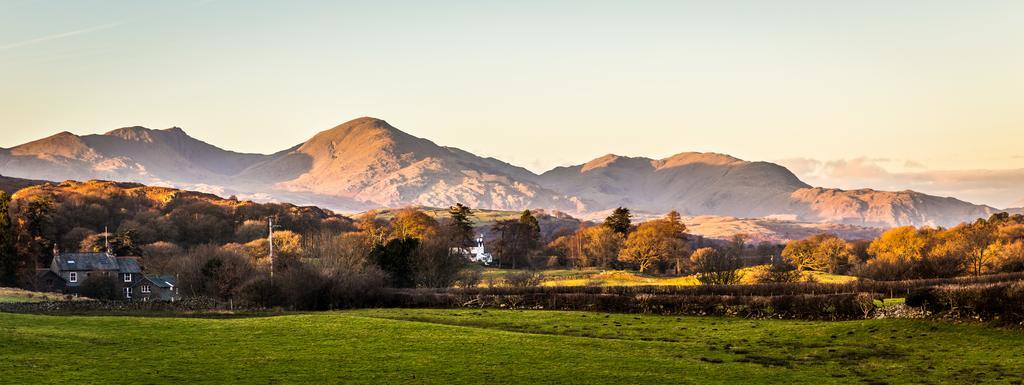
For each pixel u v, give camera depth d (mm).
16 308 81812
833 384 43312
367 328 61562
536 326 67812
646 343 56188
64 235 198500
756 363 49375
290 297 88938
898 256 136875
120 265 151375
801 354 52312
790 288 79375
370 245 143875
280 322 64500
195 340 56531
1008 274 77875
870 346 53562
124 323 63812
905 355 50406
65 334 56750
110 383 42500
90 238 182375
